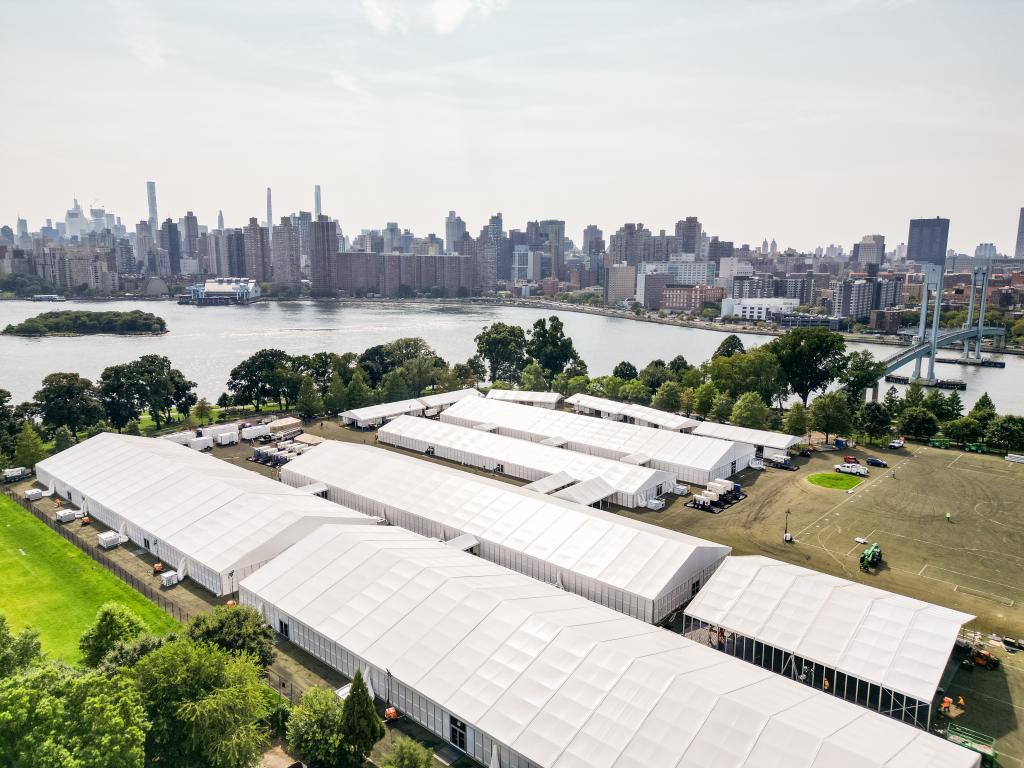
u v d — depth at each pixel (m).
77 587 93.50
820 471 148.50
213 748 53.34
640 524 103.25
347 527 97.69
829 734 52.62
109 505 113.75
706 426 172.38
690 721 55.25
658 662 62.53
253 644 68.44
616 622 73.62
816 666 70.19
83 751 46.00
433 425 169.50
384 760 56.69
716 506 124.31
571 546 96.62
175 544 98.81
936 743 53.44
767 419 189.88
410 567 82.56
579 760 54.03
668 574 87.00
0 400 169.12
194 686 56.91
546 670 63.44
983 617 85.69
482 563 89.88
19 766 43.94
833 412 168.62
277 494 113.56
